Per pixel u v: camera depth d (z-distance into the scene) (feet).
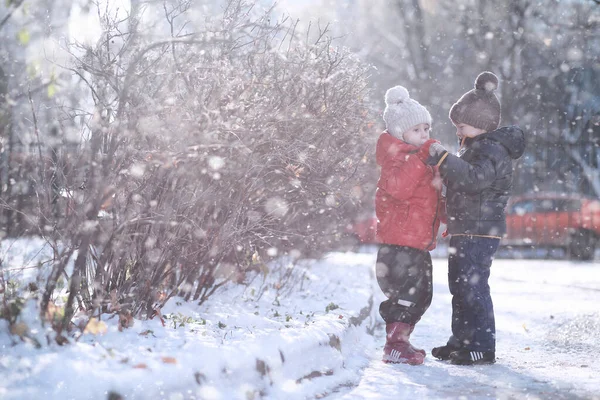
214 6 17.88
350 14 85.97
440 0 80.23
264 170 18.53
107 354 12.96
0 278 15.02
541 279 44.75
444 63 89.30
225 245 18.88
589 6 61.16
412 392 15.43
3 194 16.62
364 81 23.04
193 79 16.46
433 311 29.81
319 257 31.65
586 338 22.61
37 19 15.44
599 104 71.20
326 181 21.39
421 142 19.54
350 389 15.92
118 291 16.15
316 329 17.63
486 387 15.93
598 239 65.82
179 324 16.71
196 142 15.44
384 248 19.12
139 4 15.97
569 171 70.23
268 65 19.24
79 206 14.83
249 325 17.74
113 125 14.70
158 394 12.00
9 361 12.23
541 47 72.90
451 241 19.22
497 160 18.53
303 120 18.44
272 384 14.35
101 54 15.84
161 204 16.16
